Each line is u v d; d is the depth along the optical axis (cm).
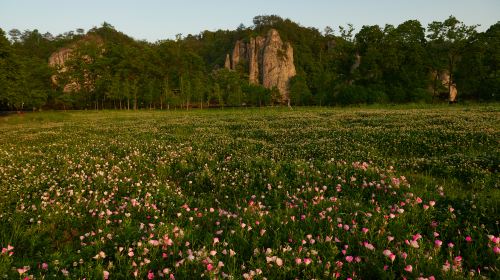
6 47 5700
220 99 9744
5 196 855
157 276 455
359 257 451
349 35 9256
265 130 2264
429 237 544
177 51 13475
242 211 706
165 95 9725
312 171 989
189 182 1001
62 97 9550
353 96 7331
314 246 509
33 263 511
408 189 787
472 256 468
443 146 1391
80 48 11394
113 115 5978
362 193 805
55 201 803
